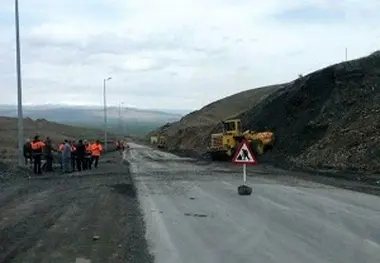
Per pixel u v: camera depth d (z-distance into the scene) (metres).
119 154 64.31
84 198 17.31
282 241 10.29
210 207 15.03
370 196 17.41
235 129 44.12
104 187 21.00
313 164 30.92
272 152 40.66
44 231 11.25
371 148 27.33
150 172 29.70
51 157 30.53
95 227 11.75
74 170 31.66
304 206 15.07
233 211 14.23
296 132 39.66
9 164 31.08
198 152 61.28
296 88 45.41
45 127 128.75
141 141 168.25
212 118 108.62
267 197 17.23
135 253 9.32
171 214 13.77
